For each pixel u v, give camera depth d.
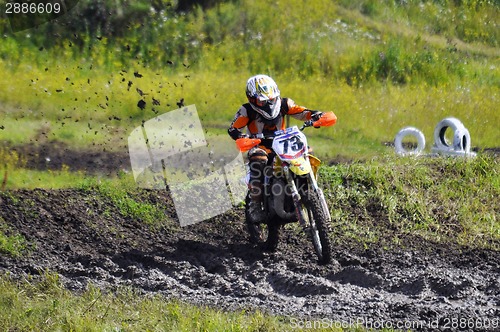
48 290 23.94
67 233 29.56
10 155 44.09
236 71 70.19
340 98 63.38
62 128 50.94
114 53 69.25
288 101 28.08
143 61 69.31
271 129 27.42
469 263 27.70
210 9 78.38
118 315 21.69
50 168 42.81
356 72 71.69
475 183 35.19
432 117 61.03
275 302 23.88
